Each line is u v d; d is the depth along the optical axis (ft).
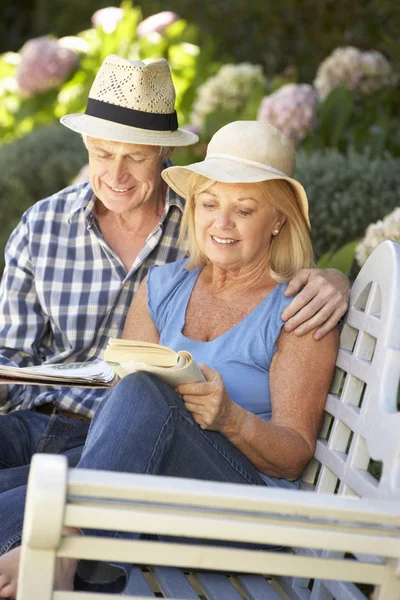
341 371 10.14
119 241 12.25
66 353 12.12
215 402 8.99
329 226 18.42
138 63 11.61
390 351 8.91
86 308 12.03
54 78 33.30
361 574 7.65
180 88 29.53
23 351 12.14
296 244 10.48
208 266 11.06
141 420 8.67
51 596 7.02
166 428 8.77
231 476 9.37
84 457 8.57
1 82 35.24
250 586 9.04
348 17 33.06
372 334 9.38
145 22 32.37
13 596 8.05
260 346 10.11
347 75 23.72
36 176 27.89
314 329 9.97
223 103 24.64
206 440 9.18
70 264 12.13
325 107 22.31
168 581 8.75
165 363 8.90
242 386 10.11
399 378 8.94
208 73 30.50
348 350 10.08
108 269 12.05
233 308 10.49
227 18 37.58
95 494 6.91
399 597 7.70
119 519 7.00
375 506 7.38
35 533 6.77
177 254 12.10
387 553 7.42
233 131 10.24
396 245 9.54
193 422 9.08
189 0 38.83
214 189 10.15
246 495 7.16
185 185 11.09
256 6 36.58
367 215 18.40
